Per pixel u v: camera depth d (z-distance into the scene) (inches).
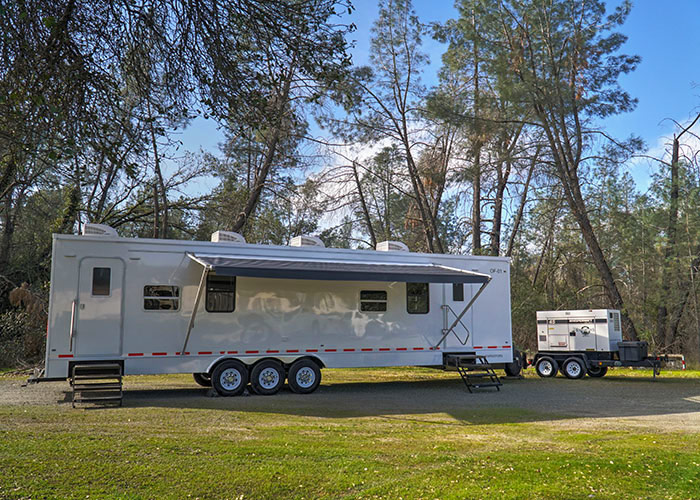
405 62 991.6
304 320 491.8
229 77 266.7
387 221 1196.5
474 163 946.1
